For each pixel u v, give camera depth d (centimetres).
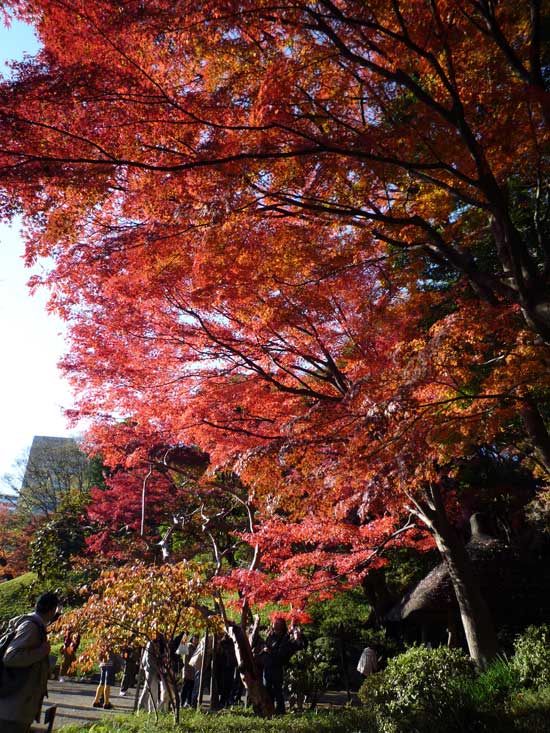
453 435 543
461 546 948
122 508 1959
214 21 417
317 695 1102
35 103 398
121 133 433
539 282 494
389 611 1585
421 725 612
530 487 1530
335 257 637
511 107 505
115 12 392
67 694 1299
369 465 528
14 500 4181
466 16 486
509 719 572
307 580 924
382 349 741
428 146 501
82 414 932
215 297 651
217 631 887
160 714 907
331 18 449
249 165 457
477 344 582
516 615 1348
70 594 2045
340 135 484
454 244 659
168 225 496
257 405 884
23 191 437
